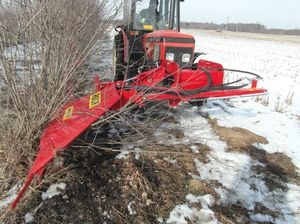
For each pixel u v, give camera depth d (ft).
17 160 11.12
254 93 14.69
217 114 19.36
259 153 14.78
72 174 11.23
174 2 20.08
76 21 12.76
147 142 13.79
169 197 10.91
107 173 11.57
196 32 157.07
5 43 10.53
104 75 21.44
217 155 14.11
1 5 11.03
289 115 21.45
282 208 11.20
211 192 11.49
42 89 11.60
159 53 17.11
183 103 20.30
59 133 10.91
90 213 9.77
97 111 11.56
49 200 10.04
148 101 14.03
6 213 9.14
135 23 20.56
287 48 86.33
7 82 10.66
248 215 10.66
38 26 11.28
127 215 9.93
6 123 11.66
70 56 12.23
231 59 52.06
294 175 13.32
